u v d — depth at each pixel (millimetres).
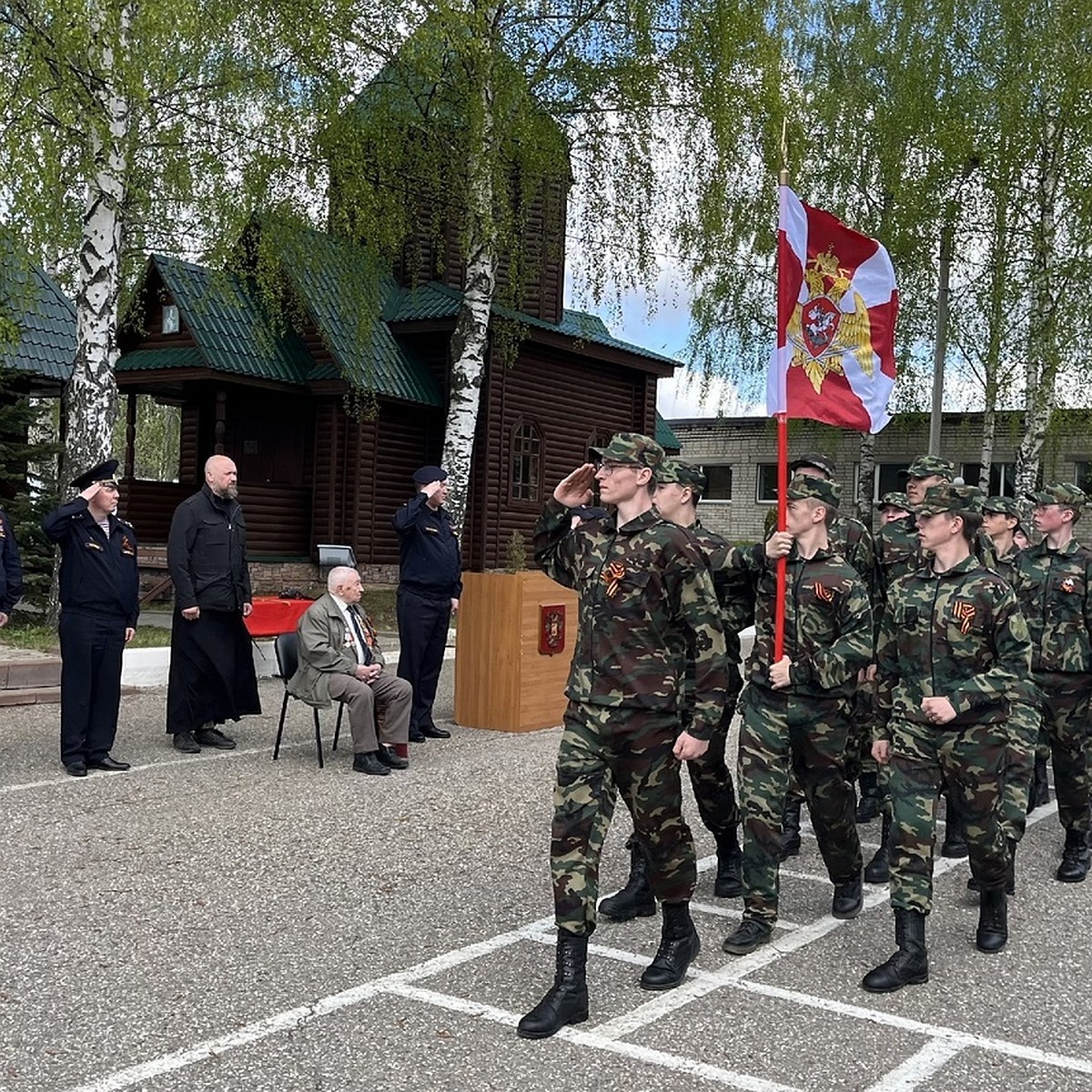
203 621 8516
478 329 15297
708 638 4254
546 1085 3646
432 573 9203
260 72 13258
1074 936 5340
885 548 7016
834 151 21312
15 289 14289
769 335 23516
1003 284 19188
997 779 4906
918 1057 3955
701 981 4566
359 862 5977
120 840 6238
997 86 19125
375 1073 3691
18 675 10531
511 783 7875
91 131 12180
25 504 14914
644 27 14750
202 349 18406
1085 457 26781
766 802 4938
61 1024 4000
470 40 13938
